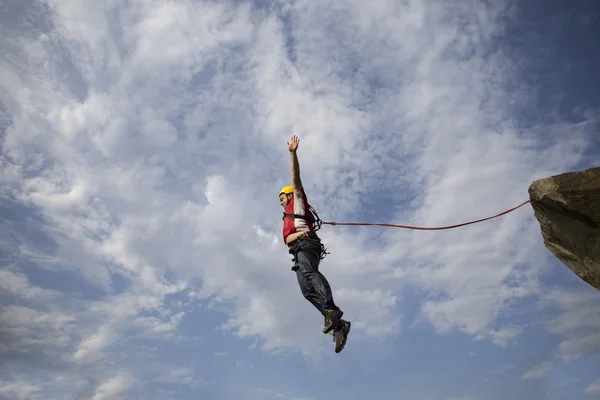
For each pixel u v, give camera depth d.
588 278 8.68
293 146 7.77
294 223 7.92
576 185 7.99
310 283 7.53
